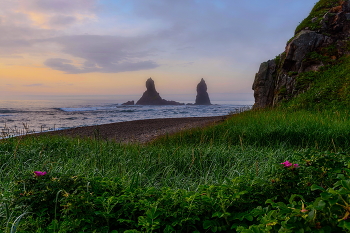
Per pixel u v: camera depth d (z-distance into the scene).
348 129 8.03
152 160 6.25
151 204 2.83
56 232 2.66
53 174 3.53
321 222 1.81
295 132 8.39
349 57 17.41
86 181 3.43
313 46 19.05
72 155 6.65
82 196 2.83
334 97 14.40
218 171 5.27
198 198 2.97
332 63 17.89
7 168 5.46
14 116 37.56
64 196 2.85
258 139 8.52
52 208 3.08
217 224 2.73
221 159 6.31
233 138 9.12
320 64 18.12
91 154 6.47
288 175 3.06
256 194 3.12
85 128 20.98
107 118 36.25
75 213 2.70
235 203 2.98
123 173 4.96
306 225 1.76
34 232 2.71
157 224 2.62
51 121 30.41
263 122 10.55
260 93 20.41
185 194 3.05
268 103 19.97
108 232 2.83
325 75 17.14
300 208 1.95
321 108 13.83
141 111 58.25
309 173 3.17
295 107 14.88
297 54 19.00
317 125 8.94
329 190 1.75
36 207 3.02
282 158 6.02
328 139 7.78
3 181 4.54
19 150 6.61
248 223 2.83
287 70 19.34
